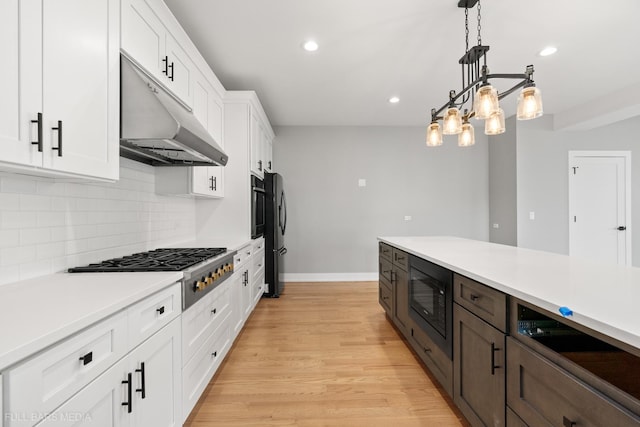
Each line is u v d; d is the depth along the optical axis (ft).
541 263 5.57
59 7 3.62
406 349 8.49
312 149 16.71
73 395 2.71
